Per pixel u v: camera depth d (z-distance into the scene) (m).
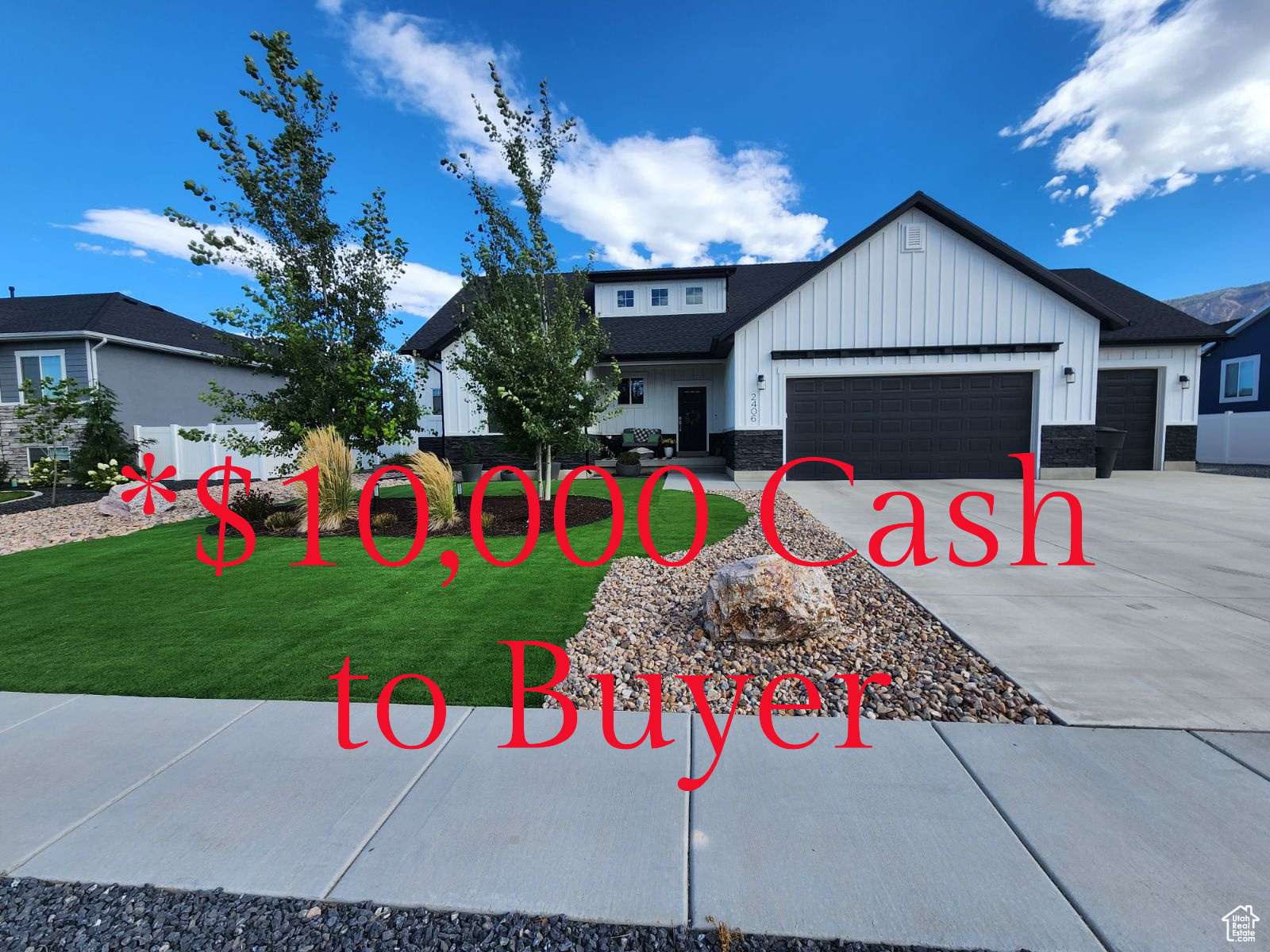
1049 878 1.75
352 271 8.55
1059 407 12.12
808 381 12.73
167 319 18.22
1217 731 2.56
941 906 1.66
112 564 5.97
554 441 8.78
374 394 8.57
